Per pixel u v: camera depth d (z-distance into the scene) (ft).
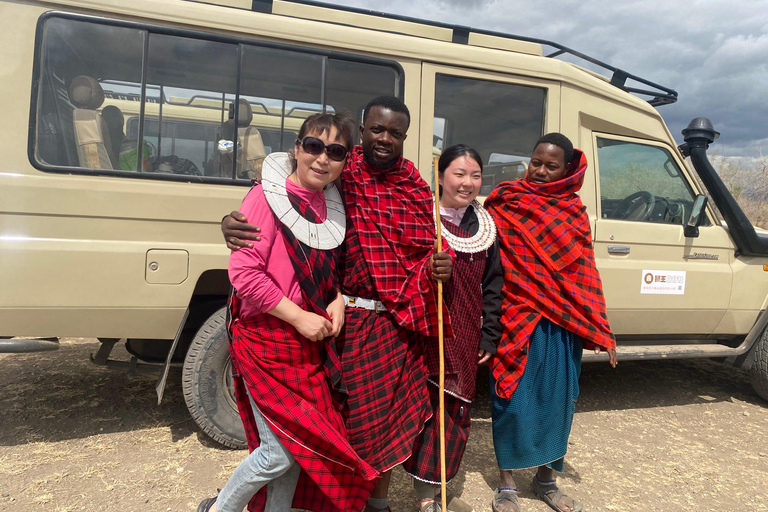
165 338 9.70
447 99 11.35
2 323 8.80
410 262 7.12
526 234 8.25
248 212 6.22
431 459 7.64
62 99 9.16
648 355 13.09
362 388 6.86
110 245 9.23
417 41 10.96
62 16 9.03
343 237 6.77
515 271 8.24
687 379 16.88
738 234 14.08
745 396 15.66
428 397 7.50
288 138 10.52
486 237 7.96
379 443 6.97
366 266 6.90
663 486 10.00
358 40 10.54
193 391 9.75
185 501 8.53
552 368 8.25
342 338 6.97
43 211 8.95
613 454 11.22
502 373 8.20
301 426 6.31
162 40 9.55
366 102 10.87
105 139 9.43
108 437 10.56
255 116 10.21
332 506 7.13
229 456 10.04
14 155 8.85
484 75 11.41
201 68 9.80
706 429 12.96
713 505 9.45
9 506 8.09
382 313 7.07
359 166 7.09
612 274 12.69
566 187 8.55
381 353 6.98
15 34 8.87
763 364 14.19
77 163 9.23
